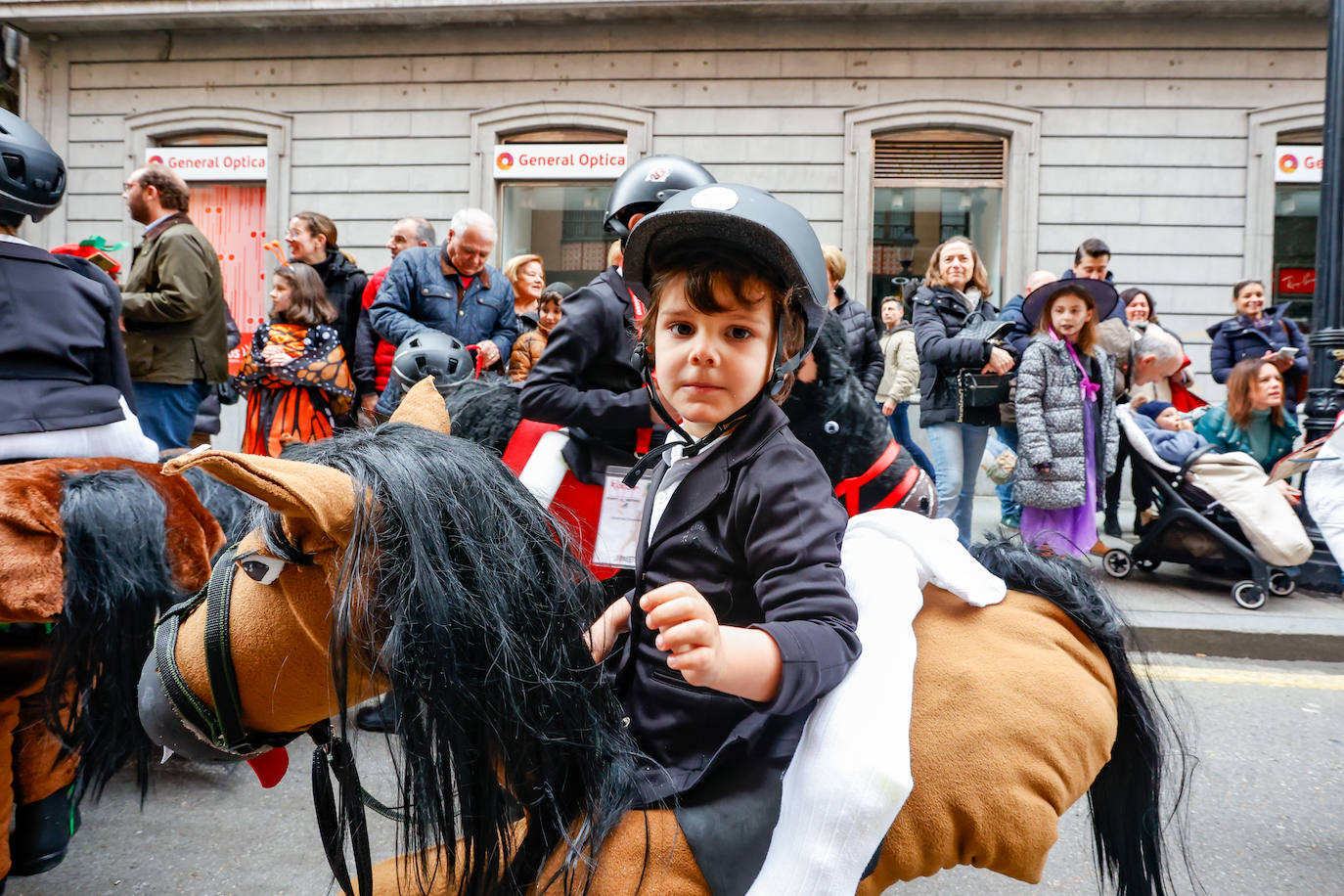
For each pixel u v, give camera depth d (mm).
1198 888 2619
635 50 10367
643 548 1369
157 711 1190
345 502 1035
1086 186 10039
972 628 1389
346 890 1183
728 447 1325
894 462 2223
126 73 10953
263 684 1130
